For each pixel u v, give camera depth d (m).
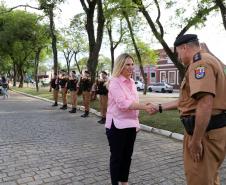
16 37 40.81
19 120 13.27
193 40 3.24
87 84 14.54
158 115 13.08
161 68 65.12
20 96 31.16
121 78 4.70
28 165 6.60
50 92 34.22
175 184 5.49
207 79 3.01
